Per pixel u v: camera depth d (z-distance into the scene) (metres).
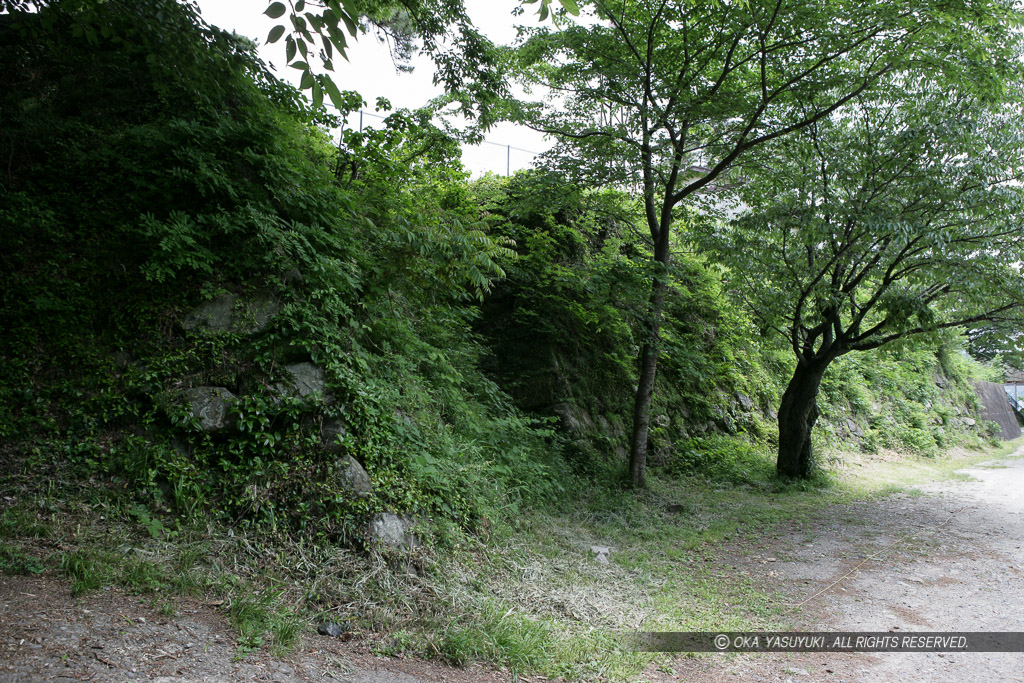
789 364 18.42
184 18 7.08
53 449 5.27
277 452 5.80
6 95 6.96
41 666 3.05
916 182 11.18
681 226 13.54
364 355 7.21
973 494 12.73
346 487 5.59
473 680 4.04
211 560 4.68
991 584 7.06
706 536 8.73
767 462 13.92
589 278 11.19
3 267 5.88
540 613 5.39
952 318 12.86
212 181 6.77
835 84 10.27
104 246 6.38
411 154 10.52
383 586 4.95
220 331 6.36
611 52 10.64
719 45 10.09
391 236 8.09
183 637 3.66
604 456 11.62
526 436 10.15
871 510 10.91
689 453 13.07
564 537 7.64
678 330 15.02
